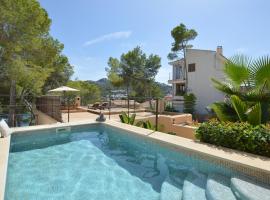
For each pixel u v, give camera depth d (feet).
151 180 14.94
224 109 20.53
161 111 50.98
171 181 14.40
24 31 41.47
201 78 71.92
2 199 8.91
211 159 14.56
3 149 15.78
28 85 47.67
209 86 69.62
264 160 13.41
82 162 18.35
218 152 15.01
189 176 14.42
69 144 23.29
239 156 14.19
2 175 11.35
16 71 41.47
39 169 16.71
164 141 18.24
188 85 76.02
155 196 12.77
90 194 13.05
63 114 45.16
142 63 102.37
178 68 84.38
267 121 18.33
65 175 15.71
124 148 22.43
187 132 31.14
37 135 23.85
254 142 14.69
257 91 18.94
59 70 73.77
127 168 17.11
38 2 44.09
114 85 97.96
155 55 105.50
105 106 54.95
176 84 85.61
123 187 13.94
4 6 38.70
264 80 18.44
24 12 40.06
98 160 18.88
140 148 20.98
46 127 24.63
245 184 11.61
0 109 51.42
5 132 19.70
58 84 79.36
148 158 19.54
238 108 18.08
